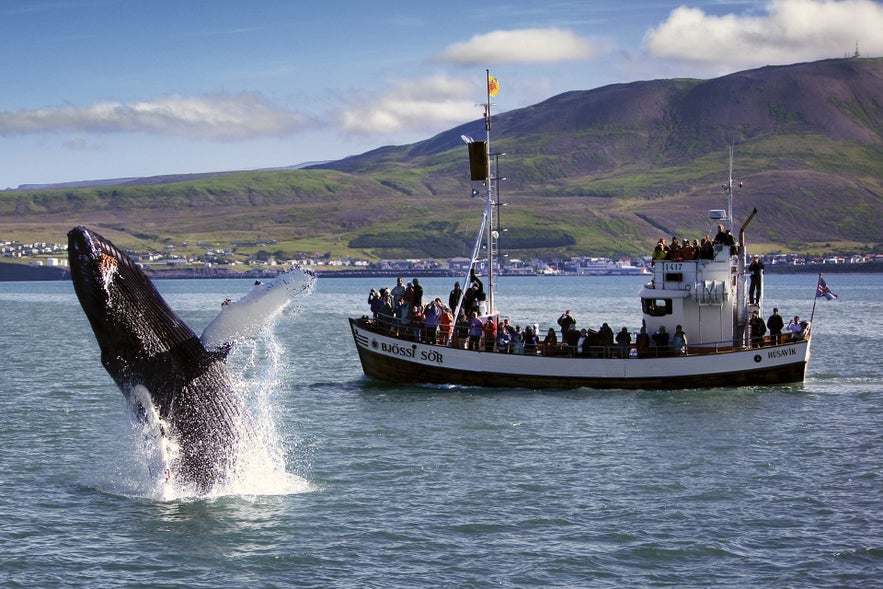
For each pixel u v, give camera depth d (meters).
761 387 56.12
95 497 31.48
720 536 28.48
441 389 55.66
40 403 50.34
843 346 88.31
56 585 24.70
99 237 23.91
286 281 24.39
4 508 30.34
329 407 49.47
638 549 27.41
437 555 26.86
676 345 55.50
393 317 58.00
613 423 45.34
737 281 57.19
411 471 35.69
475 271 59.19
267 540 27.66
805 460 37.97
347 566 25.98
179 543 27.31
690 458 38.19
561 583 25.02
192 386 26.91
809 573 25.64
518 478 34.81
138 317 24.83
